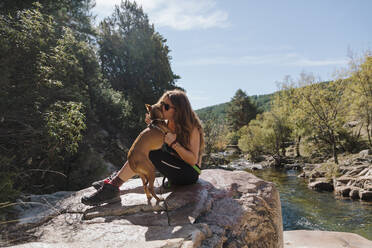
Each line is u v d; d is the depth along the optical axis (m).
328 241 5.73
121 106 24.11
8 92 7.43
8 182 3.91
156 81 33.50
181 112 2.85
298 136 33.44
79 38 19.61
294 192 16.30
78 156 12.64
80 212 2.70
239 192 3.02
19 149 8.37
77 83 12.67
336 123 24.92
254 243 2.48
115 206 2.71
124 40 32.94
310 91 26.36
